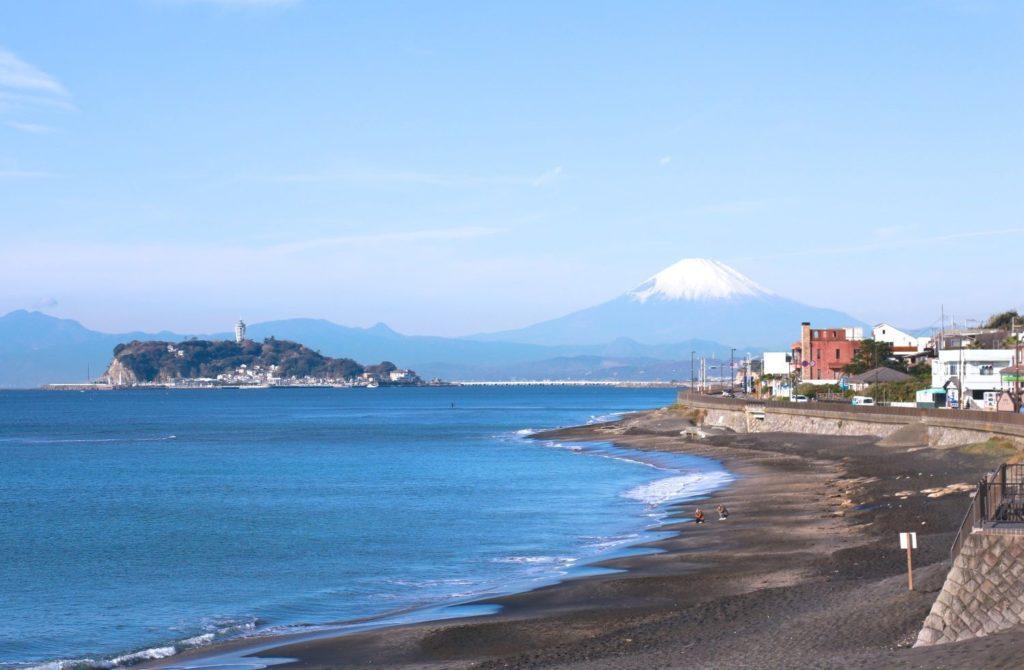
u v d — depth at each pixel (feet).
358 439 533.55
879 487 220.64
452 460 385.09
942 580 106.63
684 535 179.73
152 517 229.45
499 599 131.44
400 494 269.03
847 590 114.32
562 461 370.12
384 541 188.85
